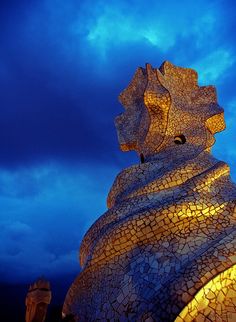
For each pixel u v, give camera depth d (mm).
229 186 13516
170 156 15477
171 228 12070
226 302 9914
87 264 12617
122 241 12188
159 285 10836
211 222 12102
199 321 9578
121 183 14977
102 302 11656
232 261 10297
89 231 14039
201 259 10484
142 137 17500
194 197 12609
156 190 13469
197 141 16359
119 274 11805
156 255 11656
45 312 10711
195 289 9789
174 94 17594
